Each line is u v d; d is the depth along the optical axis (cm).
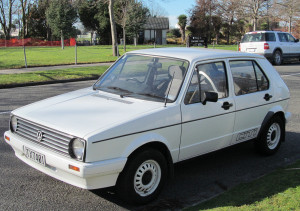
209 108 448
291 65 2153
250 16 3381
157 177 402
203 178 481
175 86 430
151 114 386
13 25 6519
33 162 391
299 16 3597
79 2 2988
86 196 411
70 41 4491
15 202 391
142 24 4897
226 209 367
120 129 358
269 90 553
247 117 511
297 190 413
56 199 402
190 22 5672
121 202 400
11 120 429
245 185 440
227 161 550
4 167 492
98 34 5406
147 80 459
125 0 3241
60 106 422
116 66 516
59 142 359
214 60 474
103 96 448
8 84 1236
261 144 559
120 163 355
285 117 589
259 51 2077
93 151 340
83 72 1600
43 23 5928
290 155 584
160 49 520
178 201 411
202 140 452
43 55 2739
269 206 371
